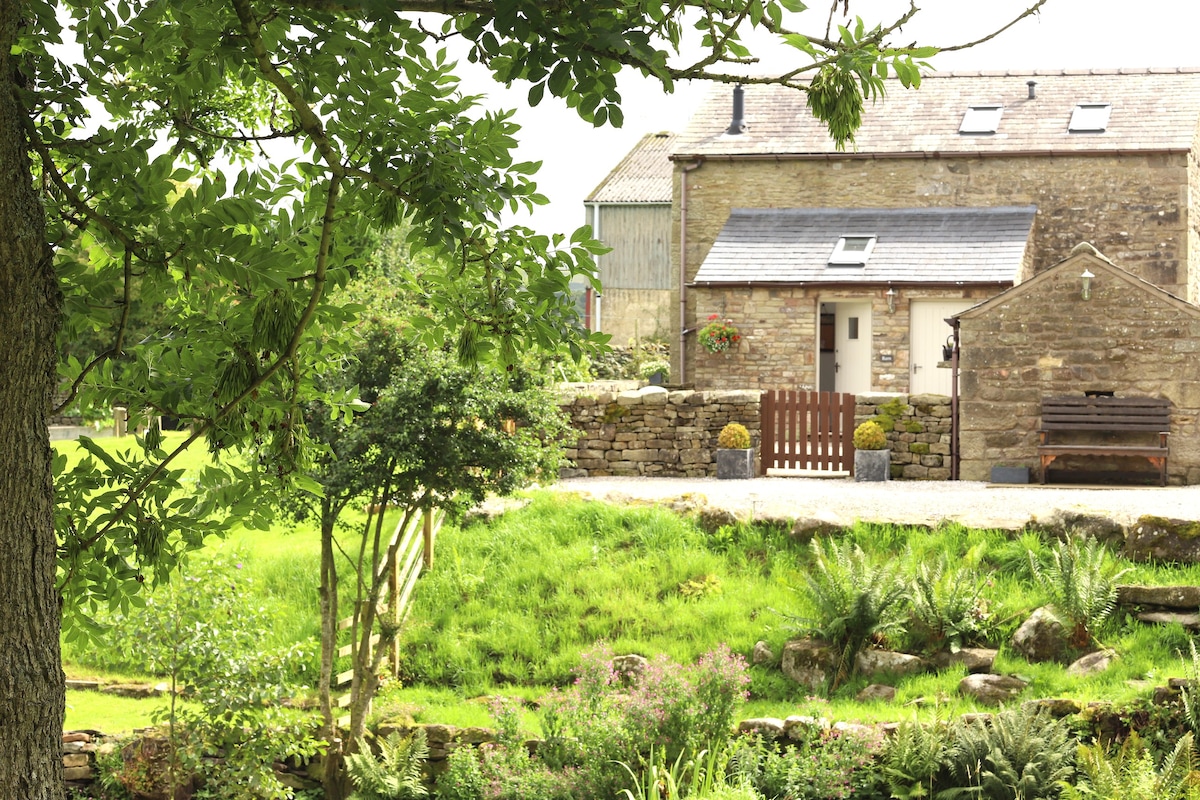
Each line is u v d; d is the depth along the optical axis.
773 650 11.87
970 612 11.38
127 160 4.04
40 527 3.52
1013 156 23.11
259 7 3.82
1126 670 10.34
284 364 4.40
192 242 3.90
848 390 22.09
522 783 9.65
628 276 33.72
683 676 10.30
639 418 18.47
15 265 3.45
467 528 14.97
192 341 4.40
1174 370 15.93
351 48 3.89
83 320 4.26
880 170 23.81
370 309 11.44
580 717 10.09
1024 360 16.56
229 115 5.64
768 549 13.74
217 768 10.32
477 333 4.84
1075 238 23.06
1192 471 15.90
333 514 11.25
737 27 3.75
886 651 11.30
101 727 11.38
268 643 12.93
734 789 8.58
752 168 24.28
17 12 3.47
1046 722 9.16
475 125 4.28
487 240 4.69
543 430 12.20
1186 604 11.13
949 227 22.77
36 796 3.43
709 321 21.80
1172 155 22.47
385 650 11.19
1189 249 22.81
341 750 10.86
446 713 11.33
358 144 4.18
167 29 3.90
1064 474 16.47
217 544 12.35
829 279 21.33
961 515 13.66
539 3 3.54
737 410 18.33
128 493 4.50
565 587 13.55
